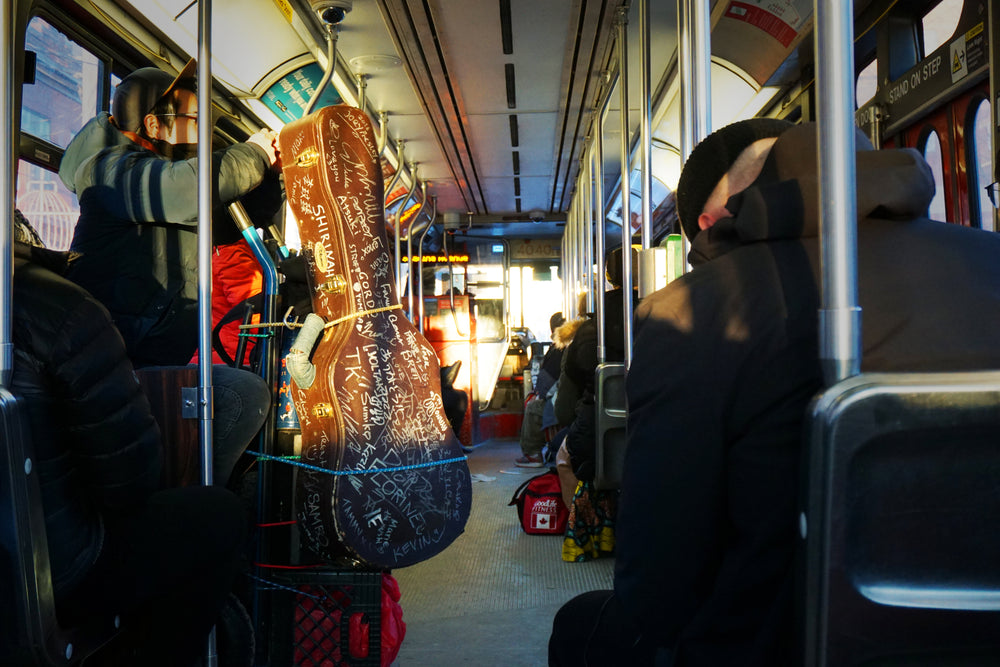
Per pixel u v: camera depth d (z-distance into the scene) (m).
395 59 5.19
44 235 3.40
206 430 2.14
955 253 1.01
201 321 2.16
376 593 2.26
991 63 3.47
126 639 1.85
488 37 4.83
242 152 2.70
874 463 0.80
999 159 3.37
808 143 1.08
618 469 3.81
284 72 5.08
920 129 4.26
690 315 1.04
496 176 8.94
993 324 0.96
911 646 0.82
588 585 4.18
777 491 0.98
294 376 2.25
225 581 1.84
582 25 4.65
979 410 0.79
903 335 0.94
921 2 4.28
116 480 1.54
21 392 1.37
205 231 2.17
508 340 11.98
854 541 0.81
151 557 1.67
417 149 7.63
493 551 4.95
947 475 0.81
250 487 2.54
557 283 13.07
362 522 2.20
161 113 2.89
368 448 2.23
